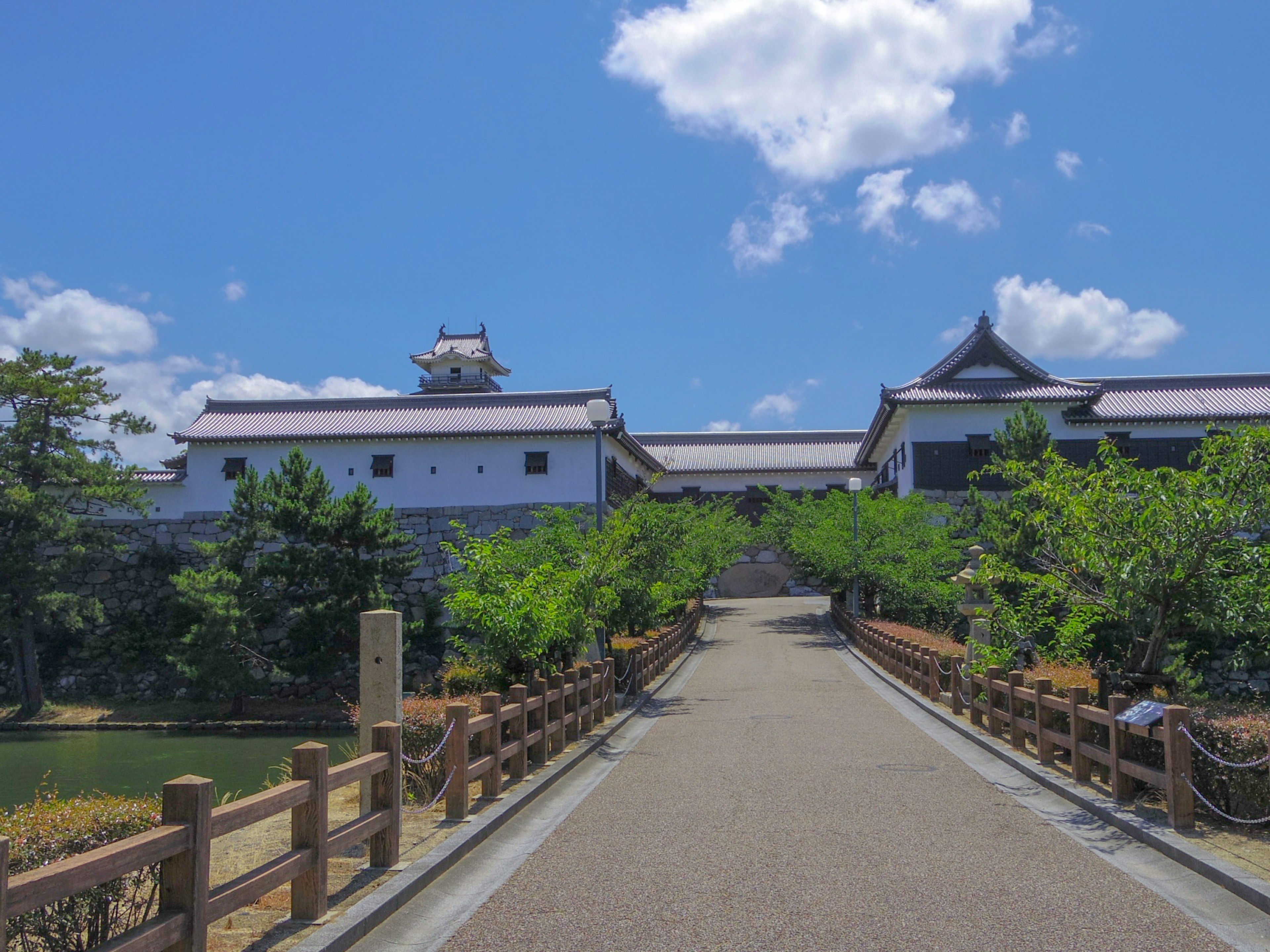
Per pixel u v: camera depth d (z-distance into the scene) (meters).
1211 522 7.91
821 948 4.60
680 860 6.19
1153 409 32.12
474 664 12.35
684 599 25.56
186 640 25.05
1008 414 32.38
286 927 4.72
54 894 3.08
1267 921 4.88
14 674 28.27
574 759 9.81
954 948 4.59
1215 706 7.92
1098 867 5.96
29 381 26.36
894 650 18.00
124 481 28.14
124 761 19.94
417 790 8.09
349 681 27.62
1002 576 10.86
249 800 4.33
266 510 26.59
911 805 7.80
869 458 42.91
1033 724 9.48
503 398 33.72
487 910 5.27
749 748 10.82
